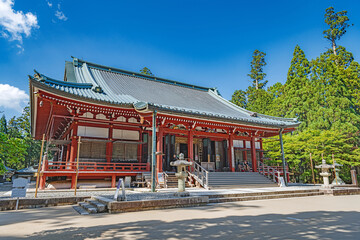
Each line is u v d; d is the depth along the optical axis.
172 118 17.94
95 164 16.62
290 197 13.91
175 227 5.96
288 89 47.78
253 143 23.50
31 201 9.80
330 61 42.59
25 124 49.78
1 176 40.62
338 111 37.28
